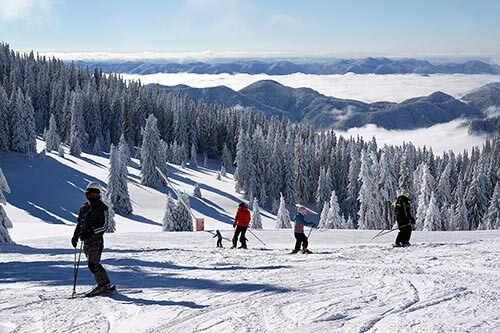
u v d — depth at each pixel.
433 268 10.94
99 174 88.75
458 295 7.70
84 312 7.40
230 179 115.62
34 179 77.81
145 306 7.67
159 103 150.25
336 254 14.20
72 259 13.95
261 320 6.59
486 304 7.04
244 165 98.00
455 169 110.50
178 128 138.25
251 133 152.12
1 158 85.00
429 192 54.22
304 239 15.10
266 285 9.14
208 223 69.94
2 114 88.56
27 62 154.88
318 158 112.31
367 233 24.00
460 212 64.31
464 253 13.42
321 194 103.06
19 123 89.31
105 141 129.62
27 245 19.11
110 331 6.42
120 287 9.32
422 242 17.56
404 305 7.14
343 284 9.10
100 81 161.25
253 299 7.92
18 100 90.25
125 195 70.88
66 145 116.69
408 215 15.94
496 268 10.74
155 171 89.38
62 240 21.28
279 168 101.12
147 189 86.50
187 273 10.89
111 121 132.38
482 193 71.25
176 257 13.87
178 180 99.94
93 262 8.62
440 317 6.36
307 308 7.17
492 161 85.38
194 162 126.38
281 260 13.03
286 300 7.78
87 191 8.66
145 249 16.27
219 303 7.71
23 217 60.66
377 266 11.42
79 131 116.19
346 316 6.65
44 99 136.12
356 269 10.97
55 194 73.31
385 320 6.35
